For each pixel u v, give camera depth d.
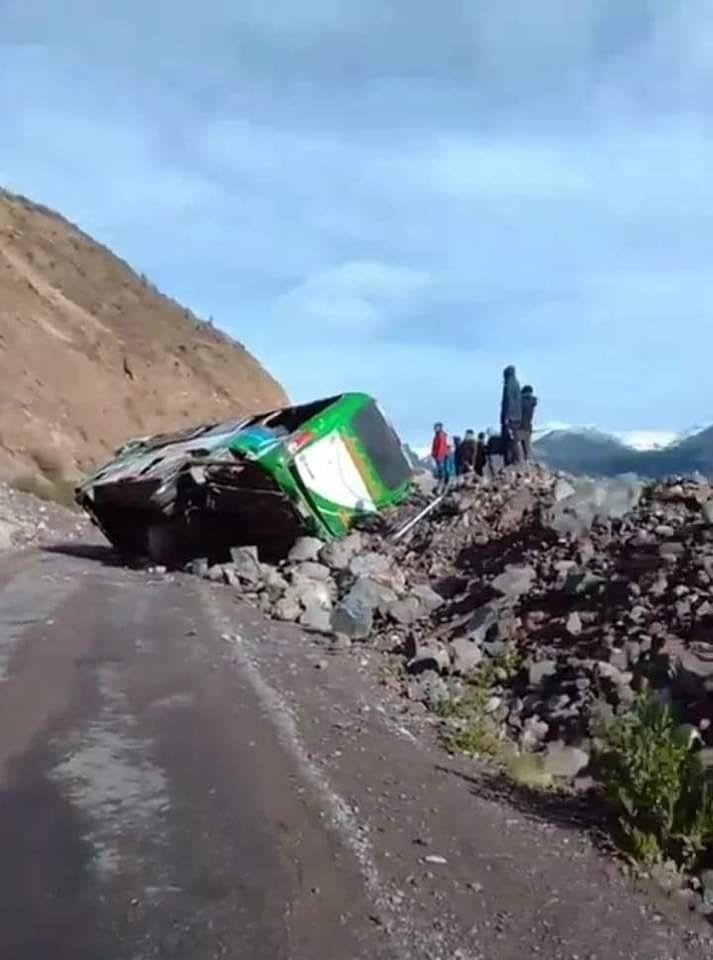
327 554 16.45
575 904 5.40
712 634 8.99
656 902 5.56
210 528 18.08
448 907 5.20
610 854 6.15
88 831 5.80
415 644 10.97
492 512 16.52
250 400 59.47
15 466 33.75
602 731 7.77
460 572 14.77
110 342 50.97
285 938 4.76
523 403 20.33
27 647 10.00
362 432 18.42
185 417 51.16
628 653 9.16
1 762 6.79
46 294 50.56
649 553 11.10
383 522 18.25
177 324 60.38
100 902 5.02
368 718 8.57
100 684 8.79
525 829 6.43
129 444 20.59
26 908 4.94
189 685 8.92
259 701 8.54
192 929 4.80
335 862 5.55
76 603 12.84
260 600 14.18
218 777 6.70
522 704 9.20
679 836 6.23
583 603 10.88
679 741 7.09
